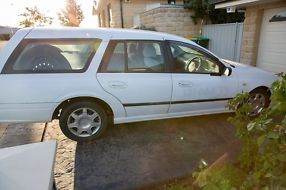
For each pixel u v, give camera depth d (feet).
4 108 10.36
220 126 13.82
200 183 5.79
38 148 5.45
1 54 10.26
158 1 48.49
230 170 8.54
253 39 23.65
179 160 10.37
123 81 11.39
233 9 25.40
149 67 11.90
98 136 12.09
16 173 4.47
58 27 11.18
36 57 10.61
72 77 10.84
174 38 12.46
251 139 7.70
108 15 59.52
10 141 12.19
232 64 14.43
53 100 10.75
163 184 8.87
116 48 11.41
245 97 8.05
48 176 4.49
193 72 12.69
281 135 5.16
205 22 38.32
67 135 11.66
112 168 9.85
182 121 14.56
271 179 4.76
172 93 12.28
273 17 21.22
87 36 11.07
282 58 20.74
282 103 5.56
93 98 11.47
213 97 13.16
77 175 9.41
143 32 12.12
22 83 10.29
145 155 10.81
